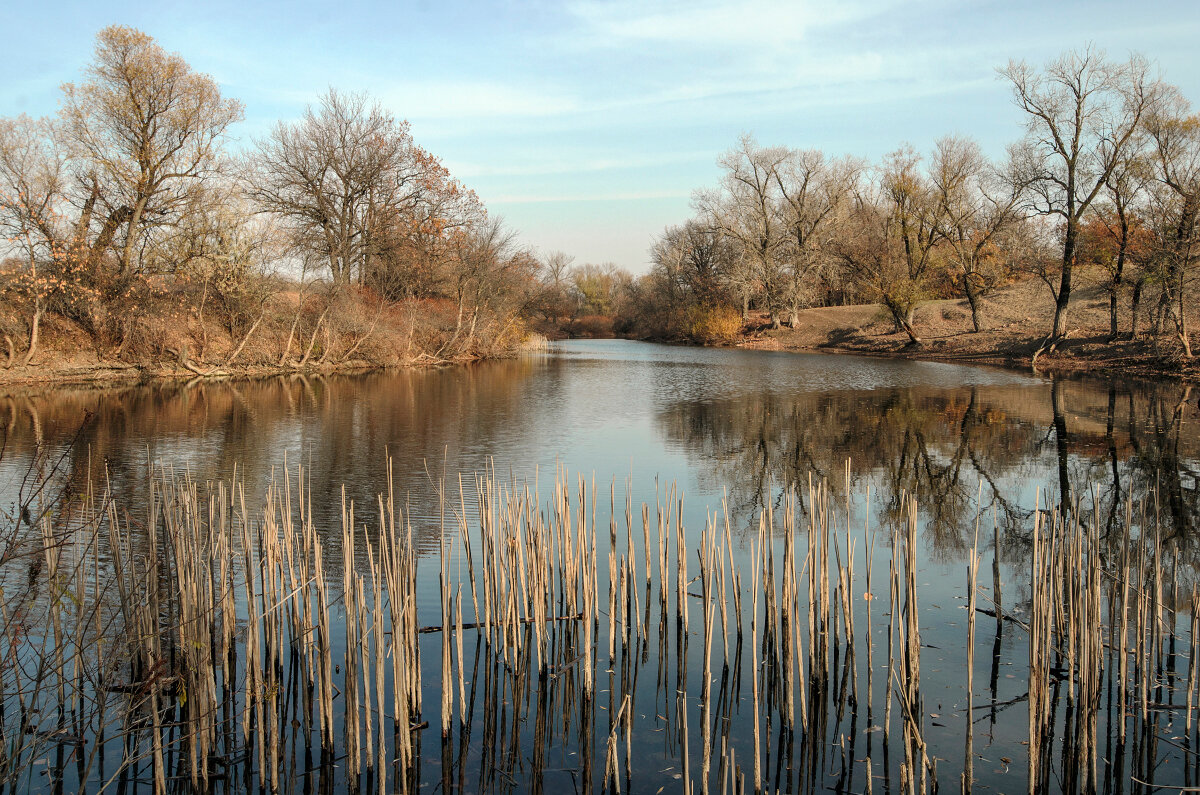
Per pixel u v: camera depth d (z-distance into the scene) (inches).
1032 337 1834.4
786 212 2662.4
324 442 807.7
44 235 1194.0
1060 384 1341.0
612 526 311.1
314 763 269.9
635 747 277.6
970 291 2068.2
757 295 2822.3
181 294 1419.8
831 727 287.6
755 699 246.1
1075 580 303.3
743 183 2664.9
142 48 1373.0
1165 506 564.4
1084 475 671.8
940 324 2241.6
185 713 277.4
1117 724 263.9
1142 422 935.7
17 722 266.5
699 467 716.7
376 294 1889.8
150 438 816.9
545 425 943.7
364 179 1850.4
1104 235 1593.3
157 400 1113.4
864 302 3112.7
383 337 1766.7
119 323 1343.5
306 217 1844.2
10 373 1202.0
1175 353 1379.2
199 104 1406.3
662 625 323.3
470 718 293.0
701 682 318.3
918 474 690.2
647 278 3895.2
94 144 1330.0
